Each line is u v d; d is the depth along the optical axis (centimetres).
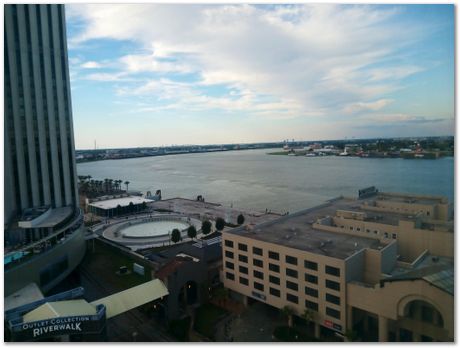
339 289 7244
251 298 9375
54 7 14462
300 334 7731
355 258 7475
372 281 7675
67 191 15062
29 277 9144
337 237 9025
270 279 8500
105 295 9888
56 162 14638
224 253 9625
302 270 7825
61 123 14825
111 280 10881
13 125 13238
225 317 8569
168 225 17062
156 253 12638
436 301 6172
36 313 6750
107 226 17288
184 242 14362
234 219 18800
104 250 13788
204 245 11831
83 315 6600
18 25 13375
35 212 12650
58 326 6406
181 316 8612
